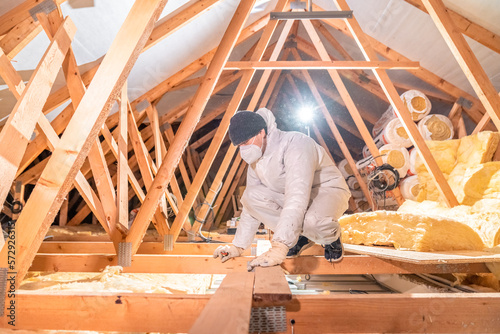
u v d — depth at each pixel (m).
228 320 0.72
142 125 7.00
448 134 4.74
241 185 9.12
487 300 0.99
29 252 1.20
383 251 1.91
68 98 2.81
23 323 1.04
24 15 2.00
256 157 1.57
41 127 1.74
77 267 2.00
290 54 7.25
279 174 1.62
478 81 2.84
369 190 5.64
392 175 4.62
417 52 4.64
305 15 3.28
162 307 1.03
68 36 1.54
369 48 3.64
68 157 1.25
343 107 8.33
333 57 6.54
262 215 1.75
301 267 1.83
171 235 2.86
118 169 2.27
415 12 3.99
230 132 1.54
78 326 1.04
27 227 1.21
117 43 1.28
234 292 0.97
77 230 5.16
